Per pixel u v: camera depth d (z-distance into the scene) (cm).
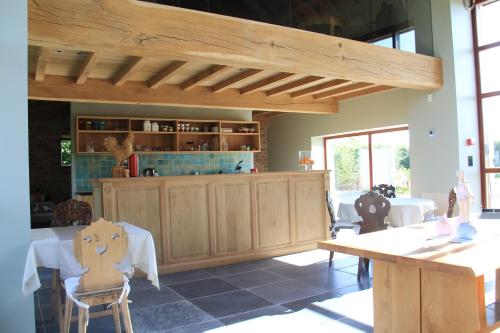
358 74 508
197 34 390
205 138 822
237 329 301
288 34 448
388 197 603
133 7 361
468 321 215
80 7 339
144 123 745
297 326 304
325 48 476
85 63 437
